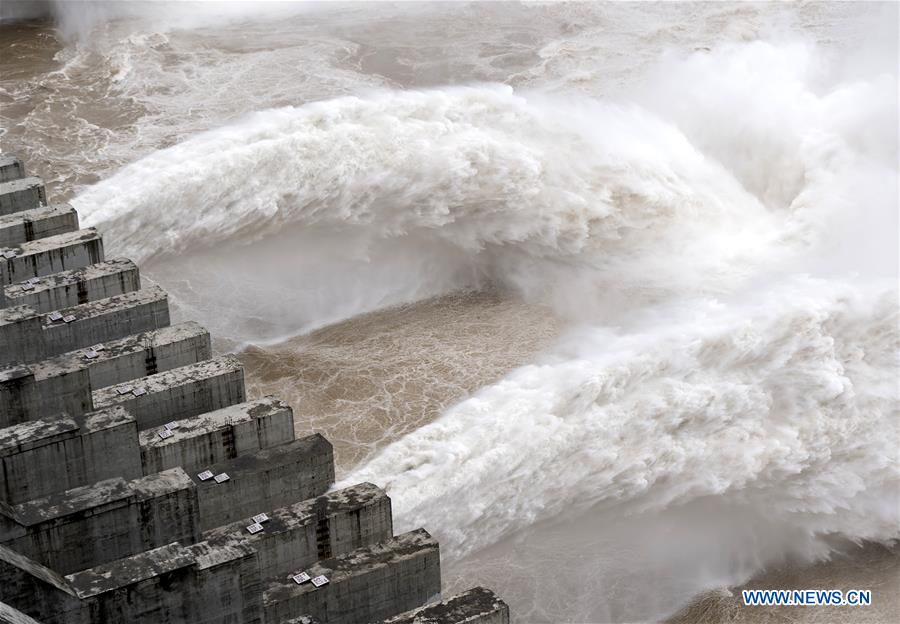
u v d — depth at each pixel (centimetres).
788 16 17688
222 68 16150
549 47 16862
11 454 7044
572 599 8975
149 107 14738
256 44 17125
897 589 9419
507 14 18212
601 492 9438
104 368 8262
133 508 7019
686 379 9900
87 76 15750
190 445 7706
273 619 6938
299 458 7838
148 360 8412
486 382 10756
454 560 9094
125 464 7450
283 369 10831
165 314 8862
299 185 11806
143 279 11512
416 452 9050
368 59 16600
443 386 10669
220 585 6712
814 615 9088
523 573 9081
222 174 11594
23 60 16200
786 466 9900
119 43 16850
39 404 7681
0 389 7506
